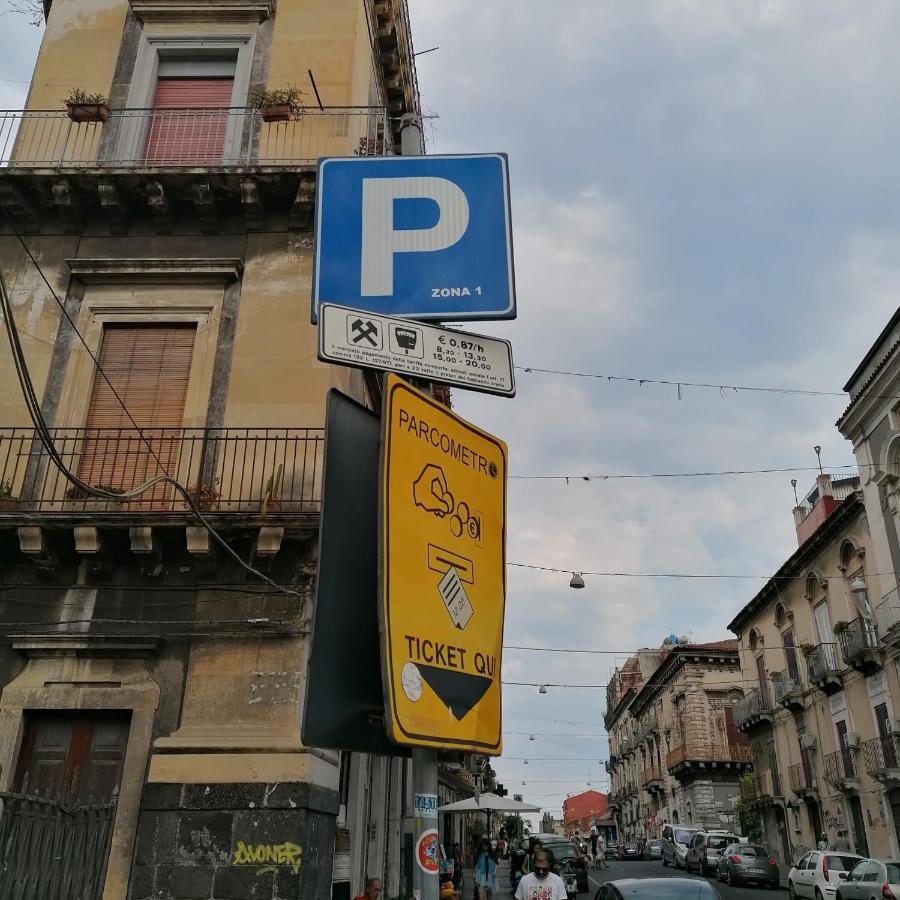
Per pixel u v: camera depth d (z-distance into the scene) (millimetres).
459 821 39781
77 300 11953
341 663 4570
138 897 8578
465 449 5258
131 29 14094
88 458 10992
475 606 4930
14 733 9539
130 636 9781
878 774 24688
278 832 8734
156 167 11836
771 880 27719
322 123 12906
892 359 24047
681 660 52219
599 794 117188
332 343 4938
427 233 6531
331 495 4875
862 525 26953
